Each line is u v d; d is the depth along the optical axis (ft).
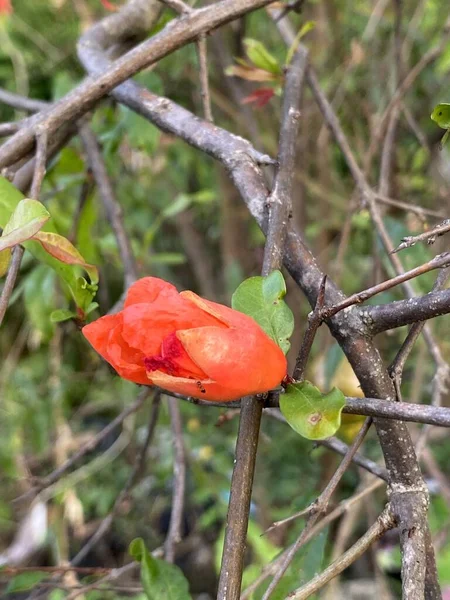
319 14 1.69
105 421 2.38
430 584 0.58
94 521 2.03
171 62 1.81
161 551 0.85
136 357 0.56
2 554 1.64
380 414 0.55
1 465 1.78
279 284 0.58
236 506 0.55
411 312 0.57
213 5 0.76
